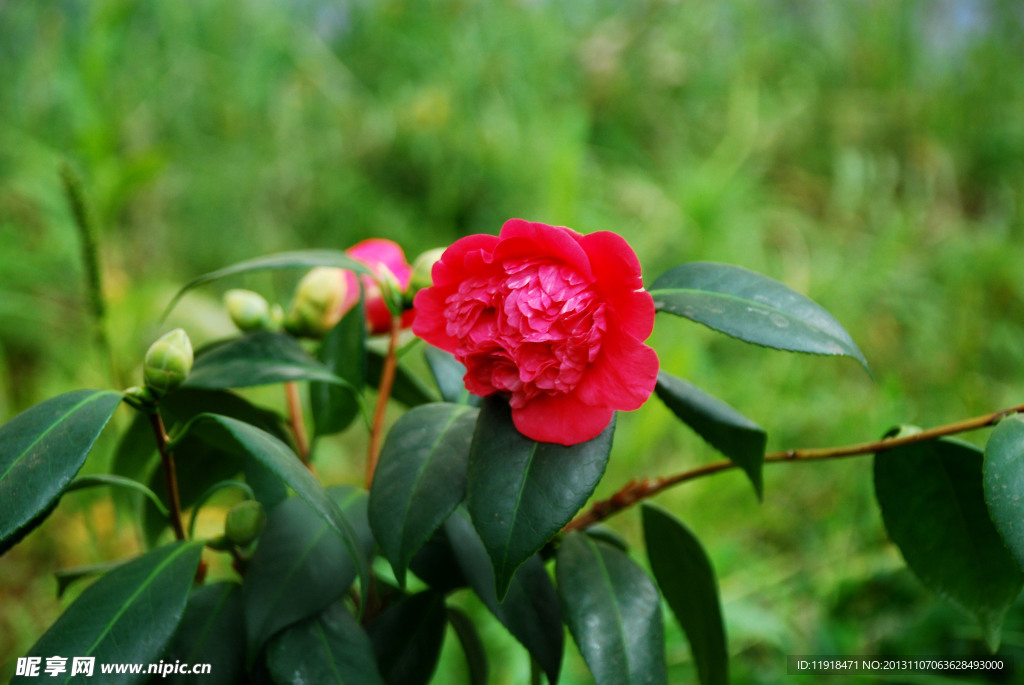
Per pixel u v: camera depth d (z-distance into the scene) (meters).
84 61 1.89
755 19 3.03
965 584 0.69
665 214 2.37
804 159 3.00
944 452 0.68
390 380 0.74
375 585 0.75
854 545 1.40
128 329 1.62
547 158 2.34
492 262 0.63
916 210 2.71
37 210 2.09
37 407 0.63
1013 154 2.98
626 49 2.79
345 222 2.45
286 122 2.48
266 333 0.73
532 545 0.62
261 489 0.72
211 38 2.48
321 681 0.66
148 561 0.66
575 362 0.62
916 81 3.21
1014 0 3.36
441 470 0.65
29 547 1.47
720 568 1.33
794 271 2.40
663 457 1.72
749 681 1.19
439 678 1.14
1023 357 2.06
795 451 0.70
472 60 2.64
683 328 1.94
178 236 2.26
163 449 0.66
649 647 0.67
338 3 2.85
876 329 2.29
